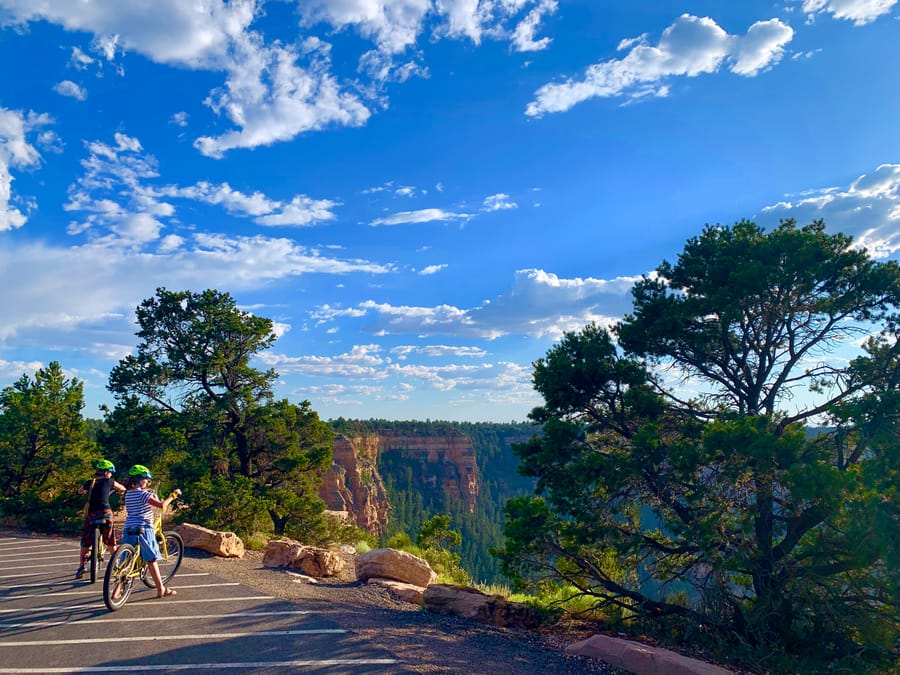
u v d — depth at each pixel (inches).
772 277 447.8
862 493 366.6
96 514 355.9
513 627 385.1
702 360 529.0
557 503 459.5
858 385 447.5
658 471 444.8
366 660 224.4
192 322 912.9
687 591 458.6
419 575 483.2
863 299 465.4
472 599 389.4
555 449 475.8
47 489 744.3
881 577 386.0
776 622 394.9
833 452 443.2
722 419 476.7
